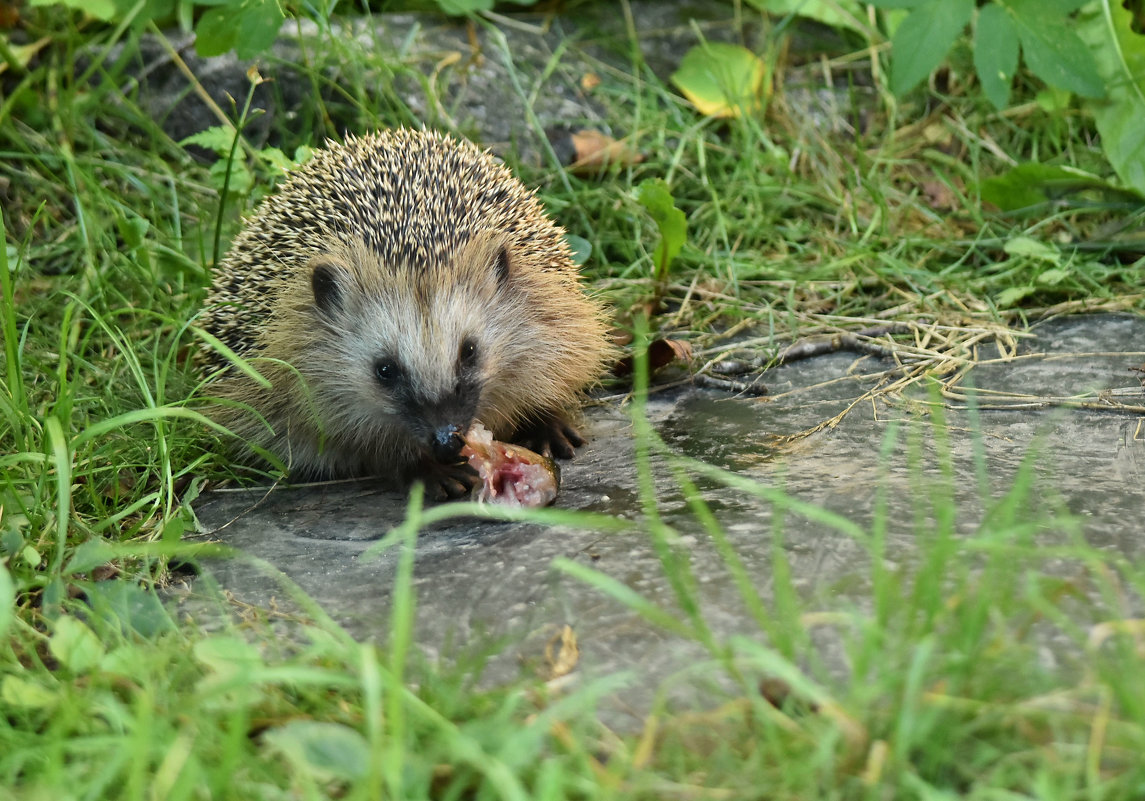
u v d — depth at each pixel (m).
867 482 5.21
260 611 4.61
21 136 8.90
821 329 7.61
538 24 10.43
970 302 7.77
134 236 7.98
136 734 3.11
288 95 9.59
